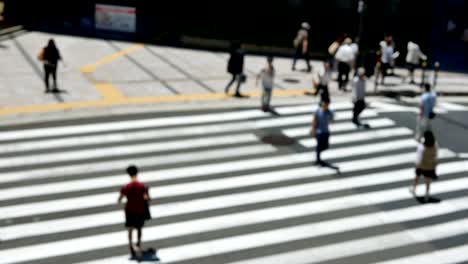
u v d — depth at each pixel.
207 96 20.09
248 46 28.14
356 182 13.99
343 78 23.62
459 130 18.56
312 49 29.12
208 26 31.88
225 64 24.91
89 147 15.26
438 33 31.62
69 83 20.48
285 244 10.92
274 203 12.62
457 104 21.94
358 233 11.51
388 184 14.00
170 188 13.09
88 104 18.44
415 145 16.80
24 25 28.91
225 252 10.52
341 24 31.84
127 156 14.80
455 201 13.29
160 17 30.97
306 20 32.09
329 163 15.06
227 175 13.96
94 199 12.37
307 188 13.48
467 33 31.39
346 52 21.44
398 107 20.62
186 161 14.67
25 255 10.09
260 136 16.75
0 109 17.44
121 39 28.38
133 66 23.45
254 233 11.27
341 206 12.67
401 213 12.51
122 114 17.86
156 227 11.32
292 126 17.73
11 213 11.56
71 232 10.96
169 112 18.33
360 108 18.11
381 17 31.64
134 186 9.85
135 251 10.36
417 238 11.45
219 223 11.61
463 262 10.63
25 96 18.75
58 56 19.02
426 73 26.81
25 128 16.28
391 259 10.59
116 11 28.80
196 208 12.20
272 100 20.23
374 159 15.55
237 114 18.55
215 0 32.72
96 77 21.47
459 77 26.67
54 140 15.60
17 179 13.13
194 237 11.01
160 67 23.58
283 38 30.77
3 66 22.09
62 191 12.66
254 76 23.20
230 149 15.64
